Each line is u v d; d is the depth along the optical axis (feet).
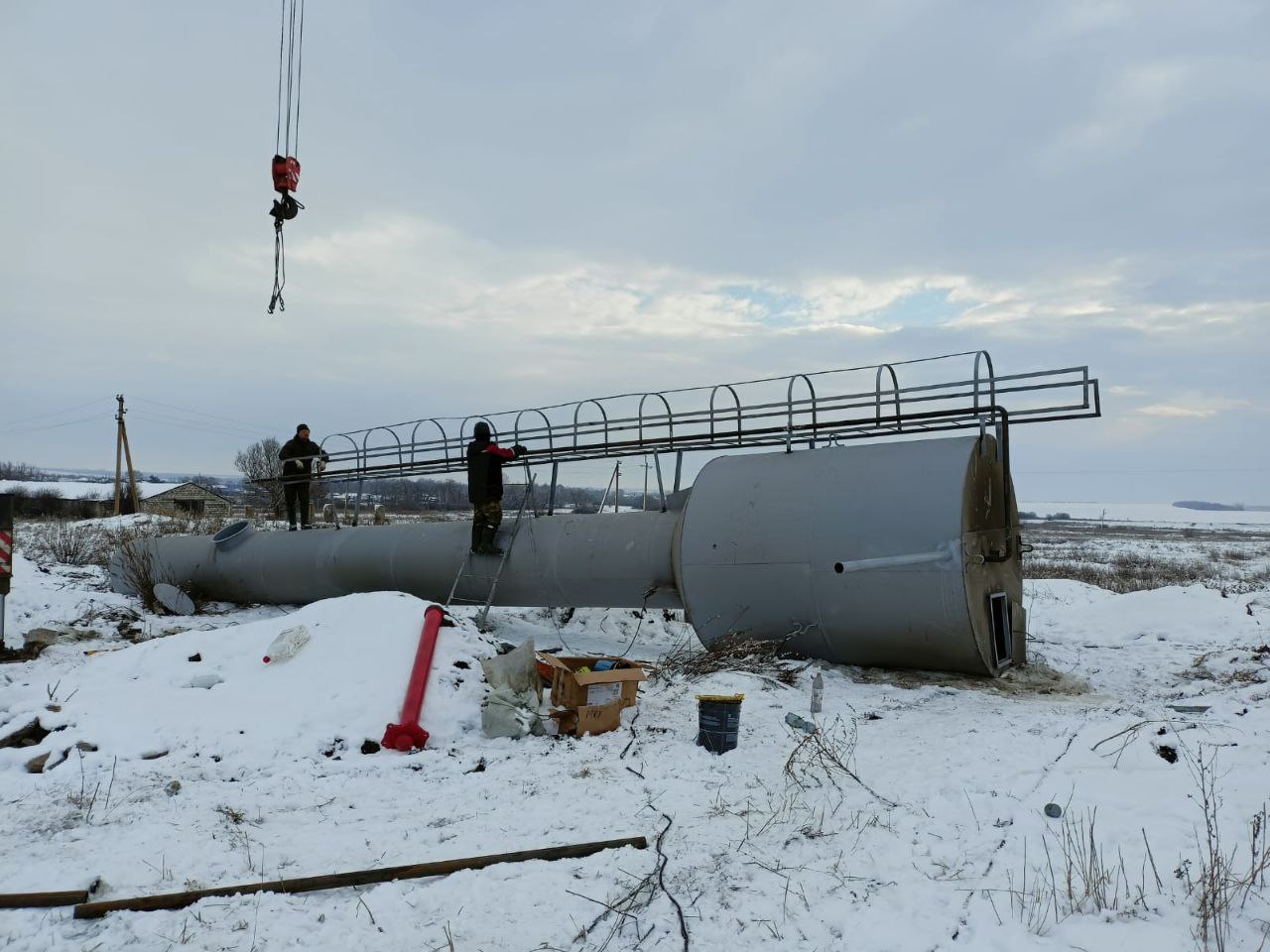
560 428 43.24
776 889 14.25
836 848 15.94
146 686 26.17
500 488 41.39
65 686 26.61
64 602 44.01
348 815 18.12
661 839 16.30
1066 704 28.43
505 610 47.88
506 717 24.14
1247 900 13.21
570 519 40.81
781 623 33.50
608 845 16.03
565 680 24.75
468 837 16.69
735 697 22.44
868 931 12.76
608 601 39.19
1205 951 11.87
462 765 21.94
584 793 19.31
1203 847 15.17
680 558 35.32
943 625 30.35
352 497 54.24
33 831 16.93
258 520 89.35
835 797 18.71
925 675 32.37
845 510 32.09
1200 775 18.69
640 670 25.73
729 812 17.85
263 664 27.43
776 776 20.27
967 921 13.01
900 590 30.71
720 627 34.78
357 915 13.30
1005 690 30.91
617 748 22.94
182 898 13.64
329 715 24.40
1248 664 34.42
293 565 48.32
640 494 41.57
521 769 21.33
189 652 28.58
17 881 14.35
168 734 23.09
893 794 18.69
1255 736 21.53
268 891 14.08
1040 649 41.57
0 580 34.04
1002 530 33.68
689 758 21.90
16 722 23.27
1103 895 13.53
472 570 42.09
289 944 12.44
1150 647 42.57
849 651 32.76
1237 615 46.39
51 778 20.24
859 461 33.09
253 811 18.28
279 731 23.68
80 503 181.16
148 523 84.79
